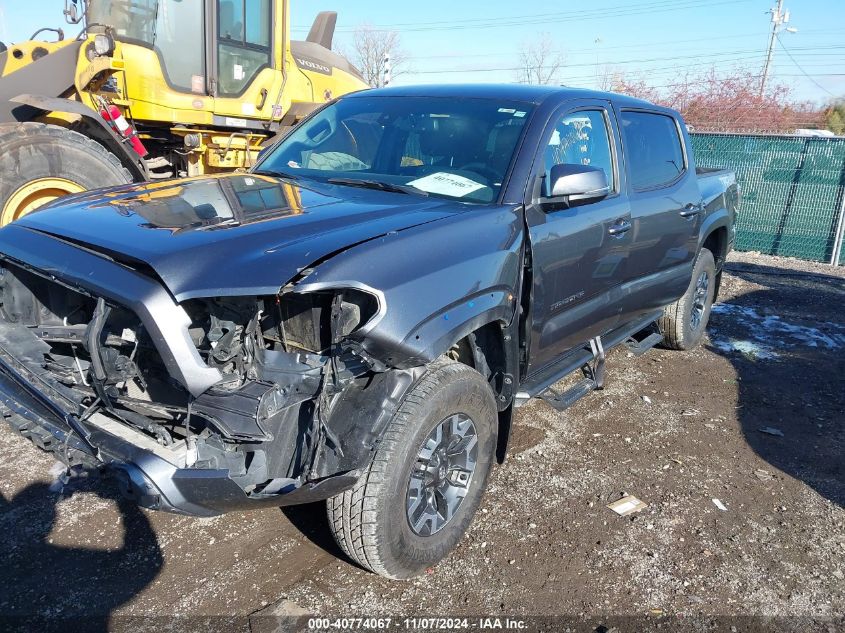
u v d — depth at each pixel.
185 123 6.78
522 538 3.26
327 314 2.47
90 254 2.55
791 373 5.73
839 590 3.03
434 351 2.56
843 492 3.84
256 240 2.53
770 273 10.00
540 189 3.45
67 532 3.12
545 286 3.42
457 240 2.86
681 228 4.87
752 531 3.42
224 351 2.39
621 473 3.91
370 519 2.61
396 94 4.23
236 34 6.96
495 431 3.20
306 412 2.49
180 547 3.08
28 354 2.80
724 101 27.56
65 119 5.97
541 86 4.14
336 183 3.57
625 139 4.33
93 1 6.25
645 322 5.15
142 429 2.52
